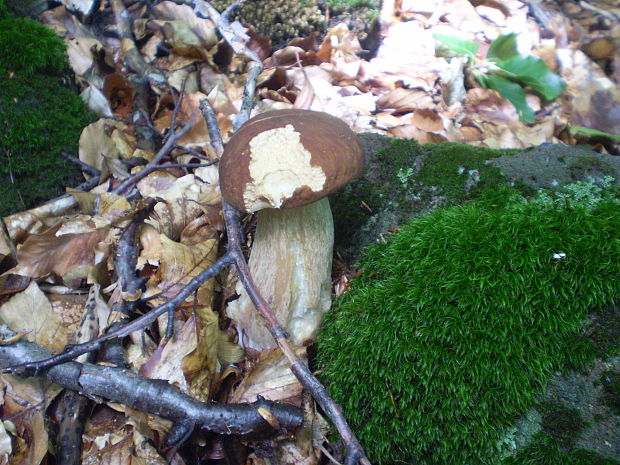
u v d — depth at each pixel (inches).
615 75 33.9
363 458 13.0
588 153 17.0
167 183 21.0
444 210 16.4
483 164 17.7
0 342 15.1
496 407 13.6
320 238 15.8
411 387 14.0
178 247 17.7
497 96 30.1
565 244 14.0
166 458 14.1
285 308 15.8
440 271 14.7
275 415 14.7
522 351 13.5
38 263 17.2
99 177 21.0
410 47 32.4
